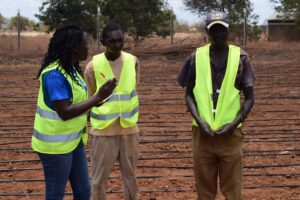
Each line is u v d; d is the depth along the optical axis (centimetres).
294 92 1229
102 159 471
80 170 408
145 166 681
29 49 2519
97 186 477
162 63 1941
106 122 463
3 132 894
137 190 489
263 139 813
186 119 978
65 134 385
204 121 419
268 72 1572
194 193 580
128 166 478
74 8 2464
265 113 1015
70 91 382
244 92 426
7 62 1969
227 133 414
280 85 1330
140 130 889
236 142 428
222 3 2606
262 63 1838
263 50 2281
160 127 914
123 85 468
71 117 378
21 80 1465
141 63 1944
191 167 677
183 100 1155
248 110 420
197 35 3362
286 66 1720
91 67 475
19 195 581
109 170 476
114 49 463
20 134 875
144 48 2547
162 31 2766
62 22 2500
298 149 752
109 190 588
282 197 564
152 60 2056
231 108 420
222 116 418
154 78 1483
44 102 384
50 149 384
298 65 1741
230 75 416
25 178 645
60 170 389
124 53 482
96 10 2477
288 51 2234
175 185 609
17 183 625
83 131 404
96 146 471
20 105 1126
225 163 429
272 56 2086
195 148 436
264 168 671
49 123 382
